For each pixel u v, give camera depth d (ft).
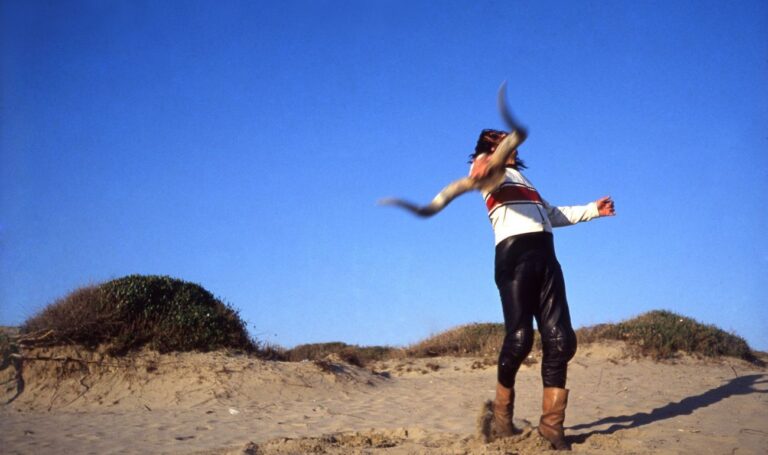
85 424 27.76
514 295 17.97
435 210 15.67
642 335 52.19
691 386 34.55
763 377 38.34
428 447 18.84
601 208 19.48
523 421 21.57
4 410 33.40
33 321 39.88
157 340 39.88
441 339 68.18
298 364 41.24
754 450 17.11
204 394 35.47
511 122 15.42
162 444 21.95
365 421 26.66
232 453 18.69
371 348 72.84
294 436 22.94
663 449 17.34
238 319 44.83
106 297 40.96
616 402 27.99
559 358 17.84
